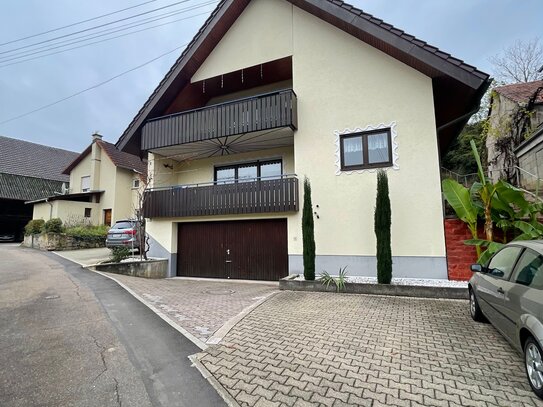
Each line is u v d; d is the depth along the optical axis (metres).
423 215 8.04
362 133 8.91
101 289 7.94
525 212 6.62
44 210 21.58
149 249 12.00
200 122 10.54
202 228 11.50
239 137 10.35
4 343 4.36
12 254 15.38
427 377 3.27
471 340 4.25
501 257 4.51
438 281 7.58
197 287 9.02
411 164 8.27
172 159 13.12
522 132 11.95
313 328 4.84
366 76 8.99
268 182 9.70
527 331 3.11
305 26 9.95
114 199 21.88
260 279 10.42
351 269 8.64
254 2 10.90
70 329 4.94
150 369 3.55
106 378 3.35
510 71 21.98
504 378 3.23
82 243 18.52
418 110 8.36
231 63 11.02
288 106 9.29
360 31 8.68
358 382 3.18
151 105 11.46
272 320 5.30
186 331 4.84
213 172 12.80
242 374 3.39
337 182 9.01
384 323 5.03
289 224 9.64
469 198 7.14
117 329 4.95
